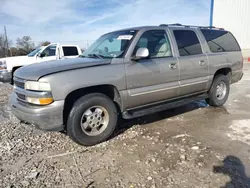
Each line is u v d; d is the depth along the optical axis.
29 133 4.18
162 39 4.29
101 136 3.63
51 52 10.51
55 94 3.12
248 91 7.39
